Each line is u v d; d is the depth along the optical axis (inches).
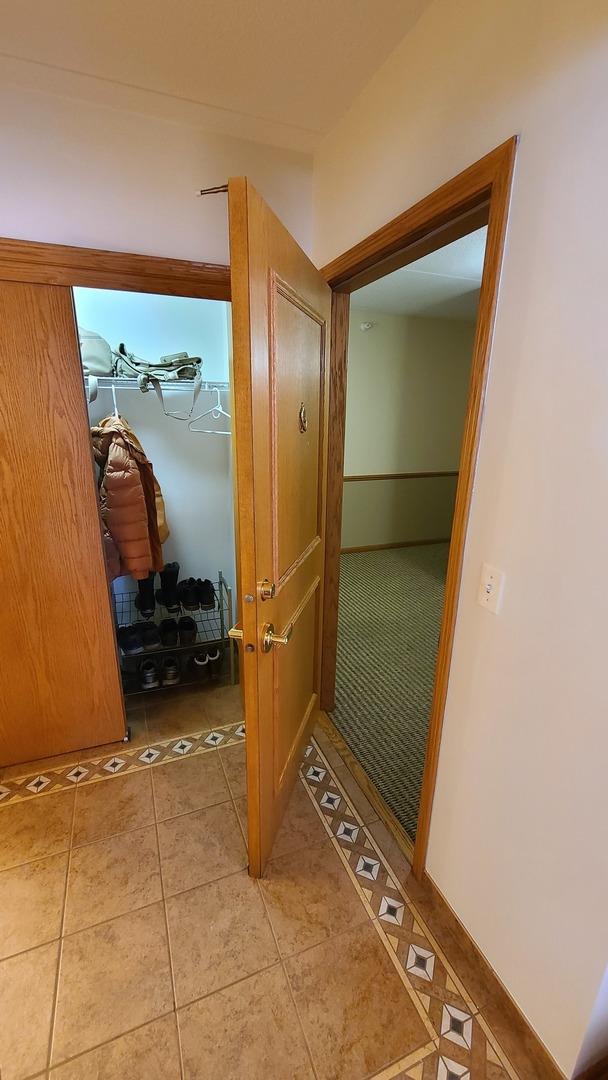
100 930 51.8
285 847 62.2
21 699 71.6
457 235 47.6
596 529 32.2
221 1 41.4
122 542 76.1
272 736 56.4
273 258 43.7
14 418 60.3
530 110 33.4
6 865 58.7
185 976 47.8
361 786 72.7
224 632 93.5
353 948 50.8
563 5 30.0
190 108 56.4
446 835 51.8
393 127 48.8
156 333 88.8
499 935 45.3
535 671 38.4
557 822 37.8
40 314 58.2
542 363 34.8
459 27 38.9
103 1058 41.8
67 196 56.6
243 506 43.8
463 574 45.1
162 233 61.3
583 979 36.8
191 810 67.3
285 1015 45.0
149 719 86.4
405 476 193.5
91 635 72.4
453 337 183.5
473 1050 42.9
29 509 64.0
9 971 47.8
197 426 94.8
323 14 42.7
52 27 44.3
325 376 66.7
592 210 30.1
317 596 76.9
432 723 51.3
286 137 62.6
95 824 64.8
